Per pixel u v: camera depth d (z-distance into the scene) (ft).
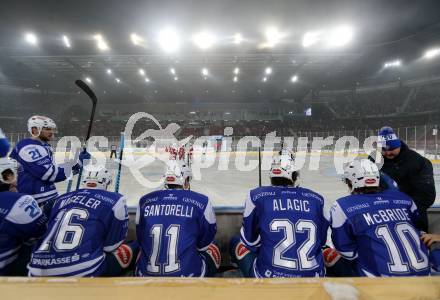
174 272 6.00
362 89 119.03
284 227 6.24
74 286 3.06
